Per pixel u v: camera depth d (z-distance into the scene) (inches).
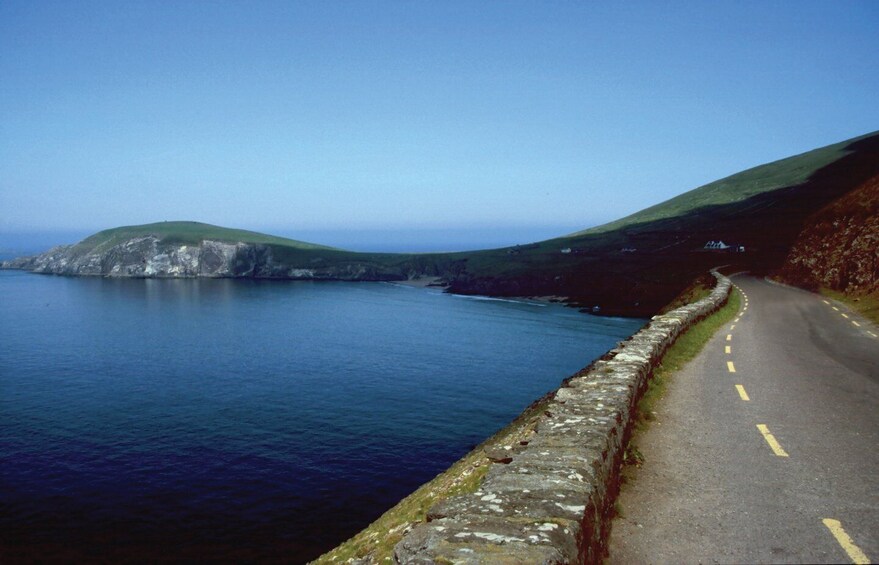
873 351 979.3
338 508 1299.2
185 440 1748.3
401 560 233.5
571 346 3260.3
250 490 1395.2
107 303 5915.4
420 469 1512.1
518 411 2010.3
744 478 405.7
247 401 2181.3
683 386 714.2
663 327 968.9
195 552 1120.2
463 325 4156.0
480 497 283.4
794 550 299.6
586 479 301.6
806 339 1113.4
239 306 5664.4
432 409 2044.8
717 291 1781.5
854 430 519.2
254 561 1089.4
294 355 3117.6
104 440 1752.0
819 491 378.0
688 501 370.3
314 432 1809.8
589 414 425.1
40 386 2454.5
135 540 1166.3
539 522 251.4
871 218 2064.5
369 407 2076.8
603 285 5575.8
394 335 3747.5
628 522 344.2
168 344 3516.2
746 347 1024.9
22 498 1357.0
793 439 494.0
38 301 6082.7
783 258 4586.6
